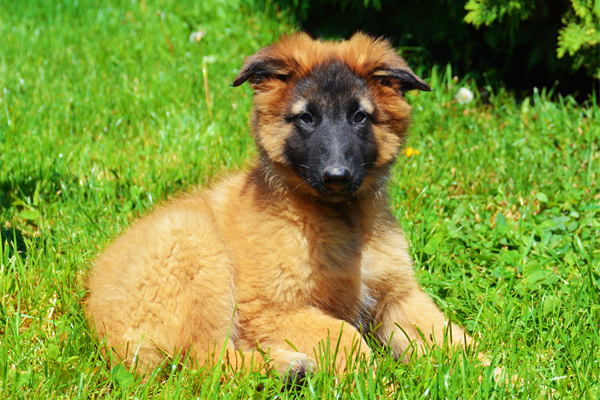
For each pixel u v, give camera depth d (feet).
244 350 5.93
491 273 6.31
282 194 5.99
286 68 6.02
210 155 7.12
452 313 6.12
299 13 9.90
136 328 5.87
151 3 10.64
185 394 5.70
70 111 7.49
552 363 5.85
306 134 5.95
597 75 7.47
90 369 5.75
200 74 8.24
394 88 6.08
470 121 7.45
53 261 6.24
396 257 6.09
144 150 7.18
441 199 6.79
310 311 5.92
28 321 6.02
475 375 5.73
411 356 5.83
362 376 5.72
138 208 6.65
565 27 7.61
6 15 10.46
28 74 8.34
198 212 6.04
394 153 6.10
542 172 6.95
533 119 7.54
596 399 5.67
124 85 7.98
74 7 10.55
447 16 8.32
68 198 6.67
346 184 5.86
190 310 5.89
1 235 6.44
